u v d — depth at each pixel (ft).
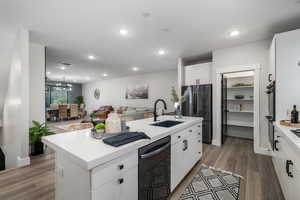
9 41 9.15
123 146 3.57
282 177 5.77
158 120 8.01
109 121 4.63
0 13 6.59
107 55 13.33
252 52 10.24
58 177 4.08
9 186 6.27
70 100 34.88
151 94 23.44
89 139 4.26
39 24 7.66
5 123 12.41
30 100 10.09
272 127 7.97
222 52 11.48
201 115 12.72
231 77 14.57
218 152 10.29
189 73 14.07
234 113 14.48
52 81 32.24
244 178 6.91
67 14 6.75
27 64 8.28
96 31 8.53
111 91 29.53
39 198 5.51
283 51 6.98
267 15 6.90
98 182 2.95
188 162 7.04
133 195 3.82
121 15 6.88
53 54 12.91
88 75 24.57
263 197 5.60
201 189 6.11
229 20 7.36
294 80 6.76
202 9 6.42
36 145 9.76
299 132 5.20
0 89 11.66
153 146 4.52
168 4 6.07
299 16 6.97
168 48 11.48
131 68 19.44
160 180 4.83
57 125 21.49
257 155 9.70
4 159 12.17
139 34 8.98
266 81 9.76
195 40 9.94
